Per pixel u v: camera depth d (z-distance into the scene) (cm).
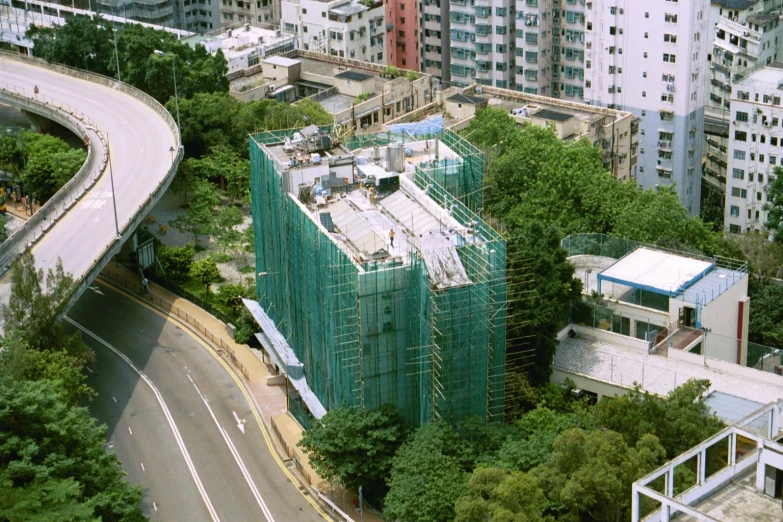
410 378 19562
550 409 19762
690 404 17950
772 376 19900
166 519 19262
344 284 19075
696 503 12331
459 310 18262
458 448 18325
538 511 15938
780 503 12262
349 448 18750
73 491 16112
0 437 16850
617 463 16150
